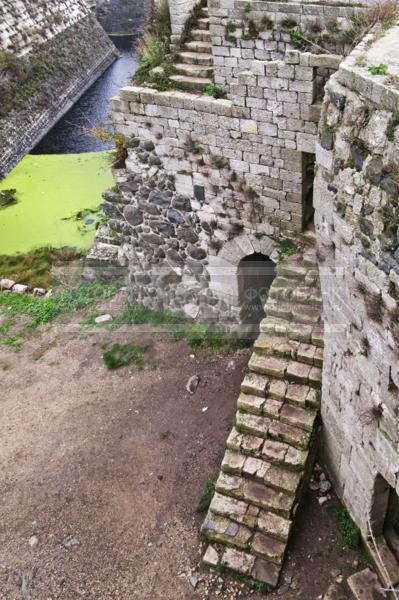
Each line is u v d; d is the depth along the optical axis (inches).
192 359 467.2
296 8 355.3
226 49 388.8
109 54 1396.4
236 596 312.5
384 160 213.9
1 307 575.8
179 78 409.7
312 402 348.2
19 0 1079.0
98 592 327.6
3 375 487.5
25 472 400.8
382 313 237.3
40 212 748.0
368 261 237.6
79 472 394.3
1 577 343.0
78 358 493.4
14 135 938.7
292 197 386.6
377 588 299.9
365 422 276.5
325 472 357.4
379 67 226.7
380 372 251.1
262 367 367.9
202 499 358.9
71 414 440.5
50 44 1147.3
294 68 334.3
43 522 367.2
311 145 355.9
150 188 447.8
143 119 413.7
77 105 1165.1
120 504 369.4
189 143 404.2
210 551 327.6
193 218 442.3
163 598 318.7
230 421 409.7
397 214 212.8
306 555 322.0
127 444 407.8
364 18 332.2
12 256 657.6
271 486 333.7
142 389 450.6
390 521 320.2
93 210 740.7
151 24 486.3
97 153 916.0
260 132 370.6
